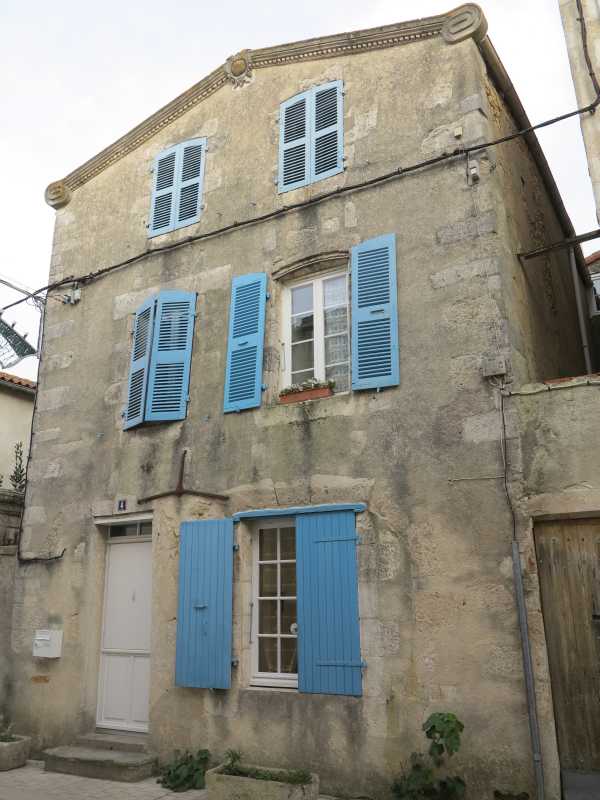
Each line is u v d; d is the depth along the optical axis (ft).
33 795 19.48
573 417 17.98
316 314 23.89
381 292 21.86
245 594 21.85
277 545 22.30
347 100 25.04
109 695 24.52
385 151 23.49
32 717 25.23
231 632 21.29
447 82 22.86
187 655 21.77
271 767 19.70
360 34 24.98
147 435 25.63
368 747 18.62
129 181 30.63
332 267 23.93
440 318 20.70
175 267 27.45
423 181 22.29
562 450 17.90
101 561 25.93
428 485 19.53
